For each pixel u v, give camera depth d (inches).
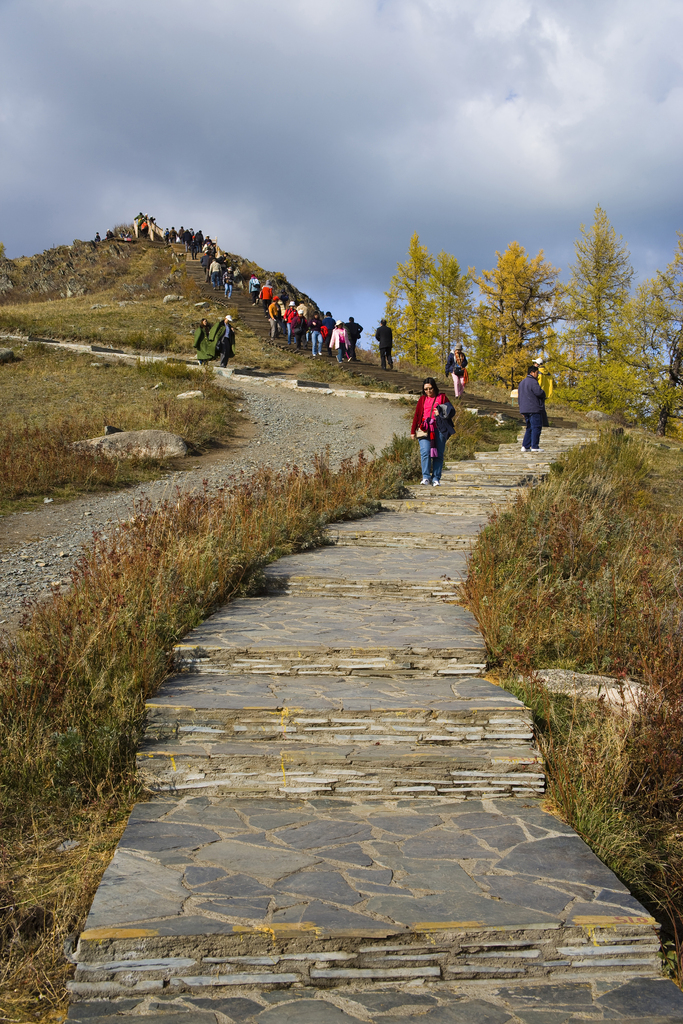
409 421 722.8
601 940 110.0
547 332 1615.4
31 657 191.6
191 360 982.4
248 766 154.1
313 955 106.3
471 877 121.6
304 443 623.8
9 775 155.3
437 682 188.9
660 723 166.2
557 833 137.3
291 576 270.8
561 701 186.9
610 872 124.3
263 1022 97.3
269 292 1456.7
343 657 196.9
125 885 117.5
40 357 920.9
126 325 1197.7
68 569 311.4
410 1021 97.4
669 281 1283.2
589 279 1585.9
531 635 211.9
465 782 152.7
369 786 151.7
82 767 155.3
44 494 444.8
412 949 106.9
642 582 242.7
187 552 260.2
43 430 572.1
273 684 184.7
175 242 2203.5
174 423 618.8
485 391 1062.4
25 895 125.0
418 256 1636.3
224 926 107.3
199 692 177.8
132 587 226.8
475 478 466.6
